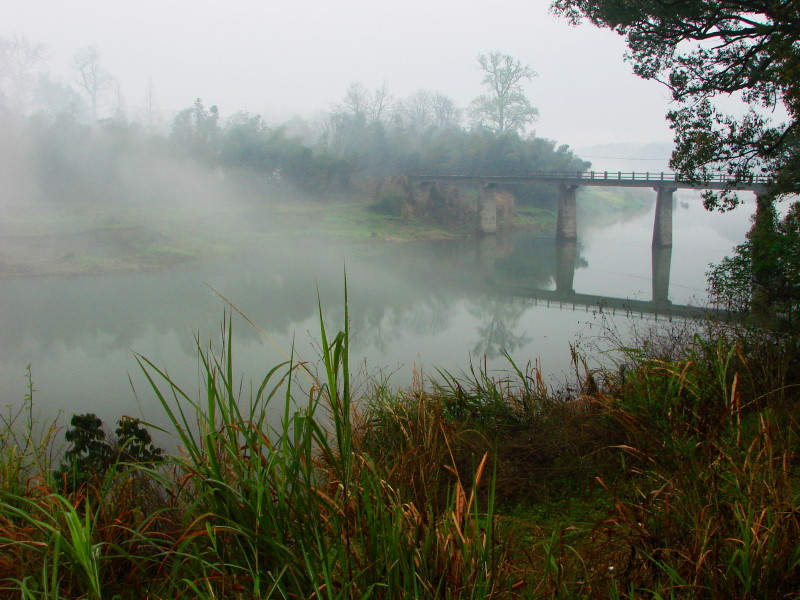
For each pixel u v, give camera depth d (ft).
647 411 13.78
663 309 74.79
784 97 37.06
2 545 8.02
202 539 8.50
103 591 8.61
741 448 11.09
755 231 32.53
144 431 14.11
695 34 41.45
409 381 35.04
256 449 8.01
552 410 17.57
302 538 7.55
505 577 8.23
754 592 7.71
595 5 43.16
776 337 21.70
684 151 41.83
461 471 14.61
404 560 7.36
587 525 11.16
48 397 52.42
